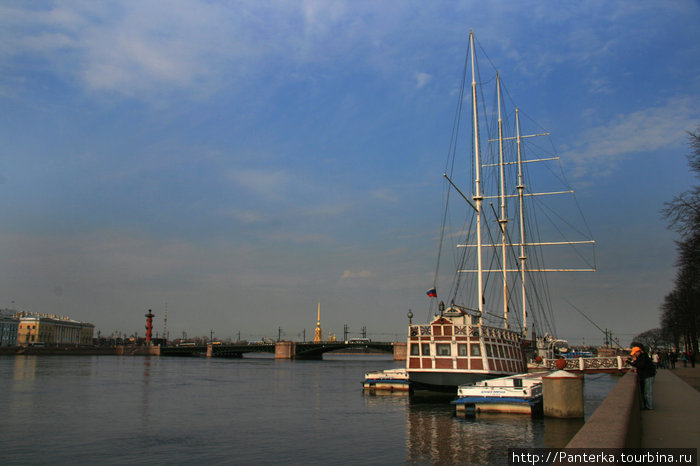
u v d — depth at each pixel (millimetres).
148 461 39750
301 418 60219
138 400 80125
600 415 15203
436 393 81312
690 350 133250
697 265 61812
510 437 44969
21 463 39500
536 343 115438
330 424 55531
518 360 83000
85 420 59688
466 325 71375
